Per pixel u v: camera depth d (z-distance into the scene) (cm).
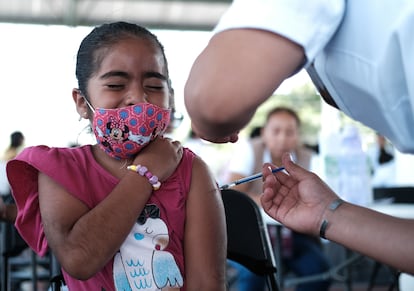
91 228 134
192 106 92
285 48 88
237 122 92
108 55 144
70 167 143
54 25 1000
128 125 141
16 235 230
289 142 364
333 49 96
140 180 140
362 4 91
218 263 148
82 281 141
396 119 97
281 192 124
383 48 90
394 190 416
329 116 404
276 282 189
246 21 89
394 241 110
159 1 950
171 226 144
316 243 388
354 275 530
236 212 193
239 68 88
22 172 146
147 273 139
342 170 349
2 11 991
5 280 229
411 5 87
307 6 89
